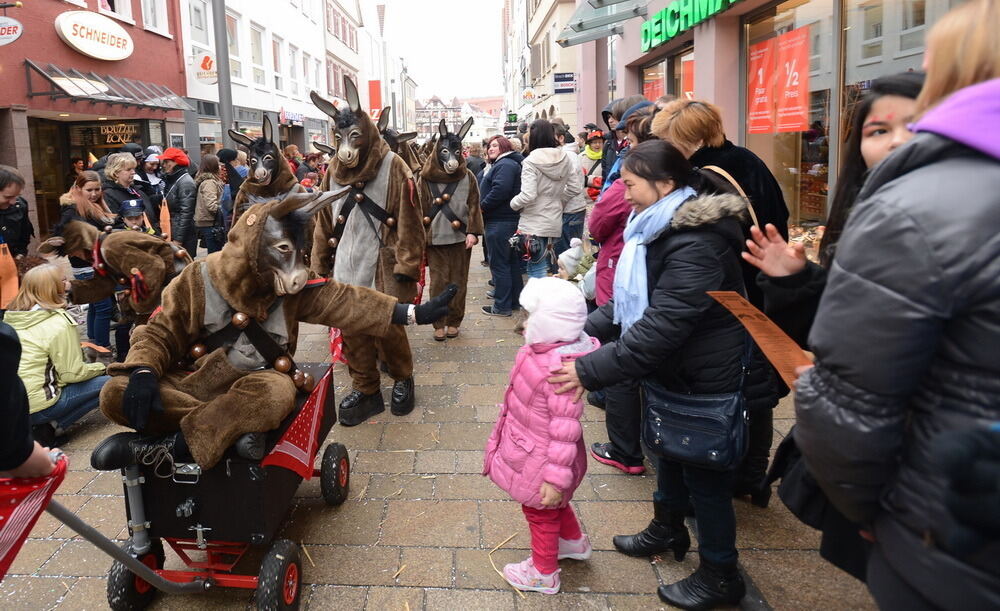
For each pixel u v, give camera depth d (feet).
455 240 19.15
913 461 3.80
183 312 8.32
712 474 7.66
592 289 13.23
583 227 24.94
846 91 18.45
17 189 16.94
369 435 13.37
